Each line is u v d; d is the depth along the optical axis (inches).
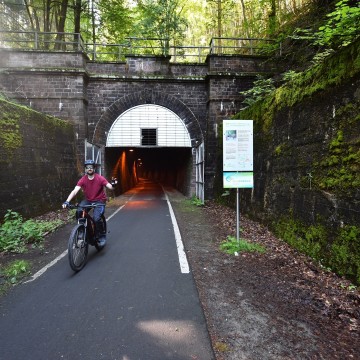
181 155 808.3
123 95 555.5
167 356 104.7
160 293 155.3
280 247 234.2
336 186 178.2
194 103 569.9
